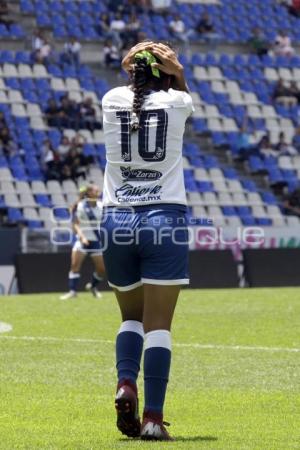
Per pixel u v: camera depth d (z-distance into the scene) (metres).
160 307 16.45
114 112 16.81
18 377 24.47
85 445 16.06
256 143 88.94
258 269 69.69
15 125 79.50
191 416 19.39
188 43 96.38
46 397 21.58
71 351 29.64
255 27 101.06
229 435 17.20
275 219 80.75
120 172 16.80
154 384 16.33
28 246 64.56
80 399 21.34
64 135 78.81
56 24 91.50
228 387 23.14
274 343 31.95
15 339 32.81
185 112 16.70
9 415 19.31
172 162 16.64
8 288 63.56
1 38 88.12
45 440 16.59
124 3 95.31
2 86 82.56
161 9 97.31
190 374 25.05
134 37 91.38
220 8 102.19
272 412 19.86
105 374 25.09
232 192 81.69
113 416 19.23
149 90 16.86
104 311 44.62
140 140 16.58
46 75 85.19
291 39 103.56
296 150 88.25
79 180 75.50
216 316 41.78
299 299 52.34
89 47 91.75
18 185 73.94
